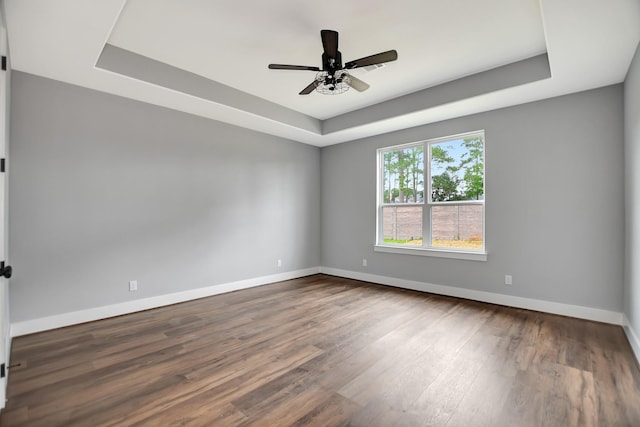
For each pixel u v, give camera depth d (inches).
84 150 129.3
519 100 143.1
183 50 120.1
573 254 134.6
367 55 122.9
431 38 111.3
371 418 68.4
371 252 207.6
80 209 128.1
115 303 136.9
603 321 127.4
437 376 86.1
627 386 80.7
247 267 189.3
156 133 150.4
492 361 94.7
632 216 108.7
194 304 155.1
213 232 172.7
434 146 181.5
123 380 84.2
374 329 121.2
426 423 66.7
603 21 84.8
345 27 104.7
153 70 127.0
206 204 169.6
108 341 109.9
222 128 177.0
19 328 113.7
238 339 111.9
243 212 187.5
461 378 85.0
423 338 112.4
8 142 102.1
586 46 97.3
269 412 70.5
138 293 143.9
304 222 226.2
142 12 96.2
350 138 213.8
